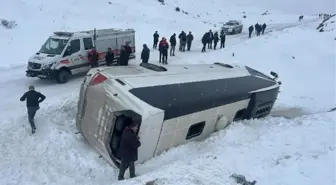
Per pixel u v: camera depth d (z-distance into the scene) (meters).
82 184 8.55
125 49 18.22
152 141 9.03
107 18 33.88
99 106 9.52
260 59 22.78
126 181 7.64
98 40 18.23
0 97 14.23
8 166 8.91
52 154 9.66
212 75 11.75
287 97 17.69
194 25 39.19
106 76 9.68
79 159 9.56
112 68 10.56
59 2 33.38
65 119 11.83
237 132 10.84
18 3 29.80
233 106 11.45
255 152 8.86
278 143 9.44
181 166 8.25
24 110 12.68
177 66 12.09
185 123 9.76
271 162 8.24
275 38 26.47
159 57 22.38
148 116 8.55
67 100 13.63
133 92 9.02
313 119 11.59
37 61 16.09
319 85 19.73
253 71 14.14
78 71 17.39
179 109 9.32
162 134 9.21
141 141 8.74
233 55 23.20
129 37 20.52
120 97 8.96
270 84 13.34
